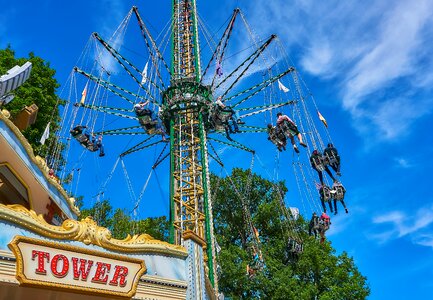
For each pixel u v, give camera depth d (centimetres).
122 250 1468
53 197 2008
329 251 3841
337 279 3600
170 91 3456
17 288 1279
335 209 2686
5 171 1694
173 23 3909
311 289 3441
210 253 2739
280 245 3891
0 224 1282
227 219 4391
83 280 1355
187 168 3281
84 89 3192
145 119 3153
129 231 4078
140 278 1459
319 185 2691
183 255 1598
